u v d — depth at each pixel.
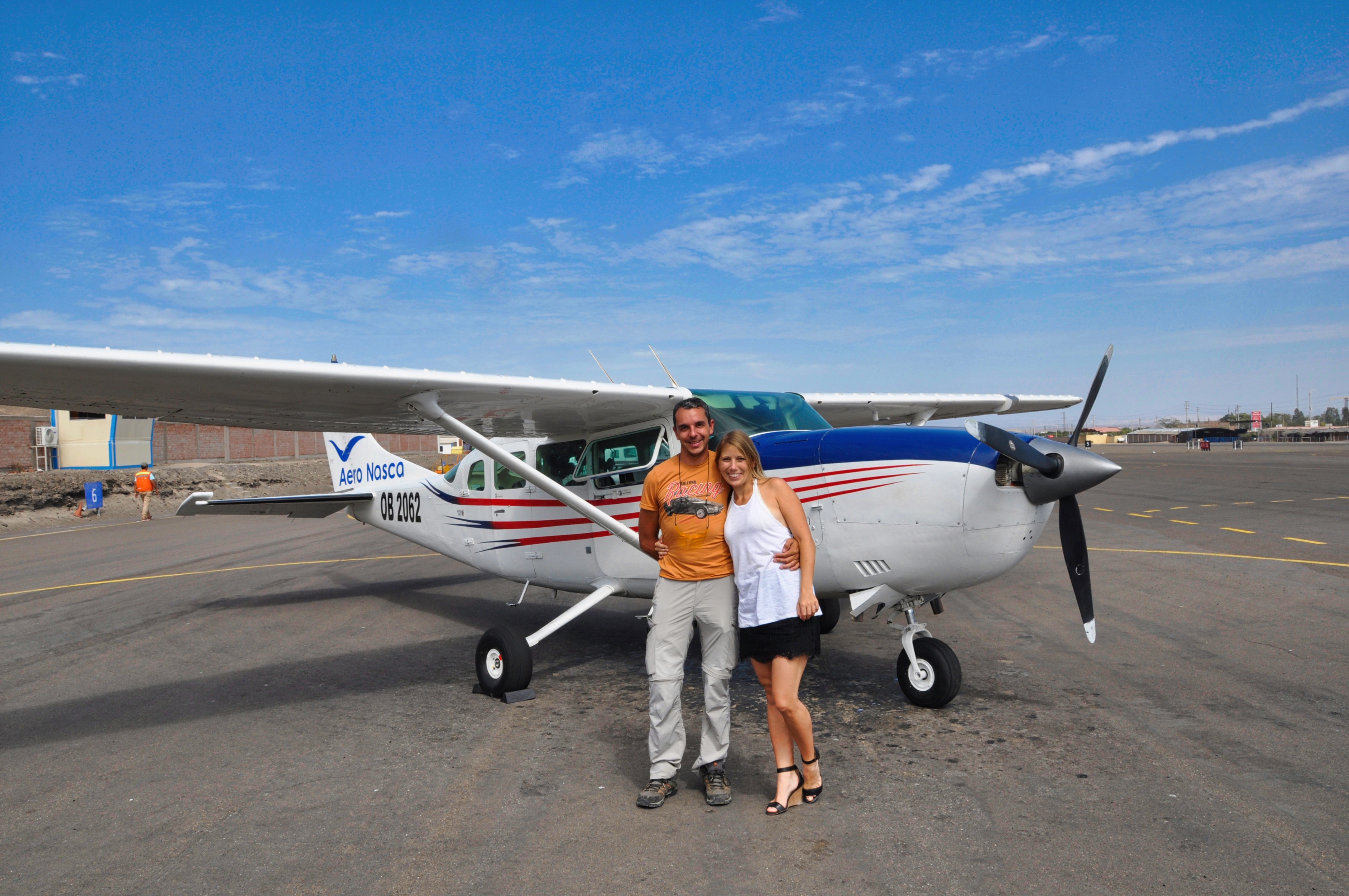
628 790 3.28
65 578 9.84
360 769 3.59
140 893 2.57
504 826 2.98
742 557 2.99
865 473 4.04
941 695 4.11
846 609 6.90
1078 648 5.31
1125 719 3.94
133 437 25.30
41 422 25.17
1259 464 27.62
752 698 4.52
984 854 2.66
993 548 3.78
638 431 5.17
